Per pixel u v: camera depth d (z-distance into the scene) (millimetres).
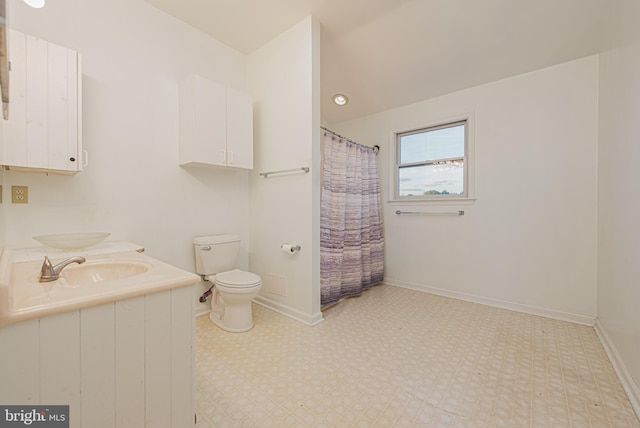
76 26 1720
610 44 1836
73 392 724
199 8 2084
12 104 1318
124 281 880
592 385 1446
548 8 1886
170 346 904
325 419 1203
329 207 2604
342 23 2207
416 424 1180
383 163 3381
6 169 1450
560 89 2311
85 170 1773
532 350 1798
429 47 2365
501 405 1298
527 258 2469
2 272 729
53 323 690
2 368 631
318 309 2264
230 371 1549
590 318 2193
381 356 1720
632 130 1462
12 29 1395
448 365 1625
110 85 1870
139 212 2025
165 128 2152
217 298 2273
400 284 3262
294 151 2301
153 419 872
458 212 2820
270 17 2166
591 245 2201
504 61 2375
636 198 1397
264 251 2590
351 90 3064
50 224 1648
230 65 2568
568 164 2285
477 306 2617
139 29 2002
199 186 2375
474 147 2729
